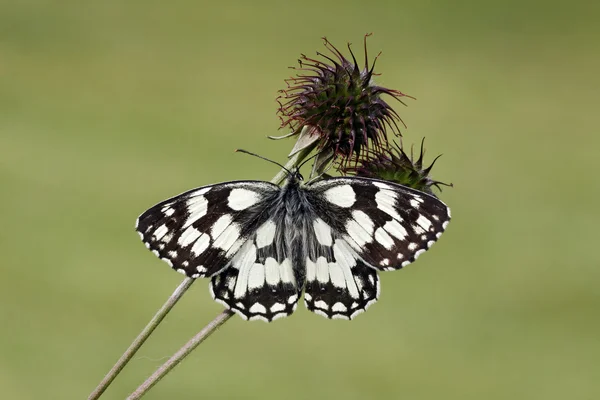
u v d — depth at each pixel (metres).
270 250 0.60
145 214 0.59
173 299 0.59
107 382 0.59
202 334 0.59
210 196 0.60
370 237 0.60
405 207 0.59
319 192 0.60
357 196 0.60
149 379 0.59
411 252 0.59
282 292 0.60
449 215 0.59
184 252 0.59
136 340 0.59
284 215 0.60
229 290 0.59
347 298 0.60
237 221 0.60
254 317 0.59
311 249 0.60
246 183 0.60
